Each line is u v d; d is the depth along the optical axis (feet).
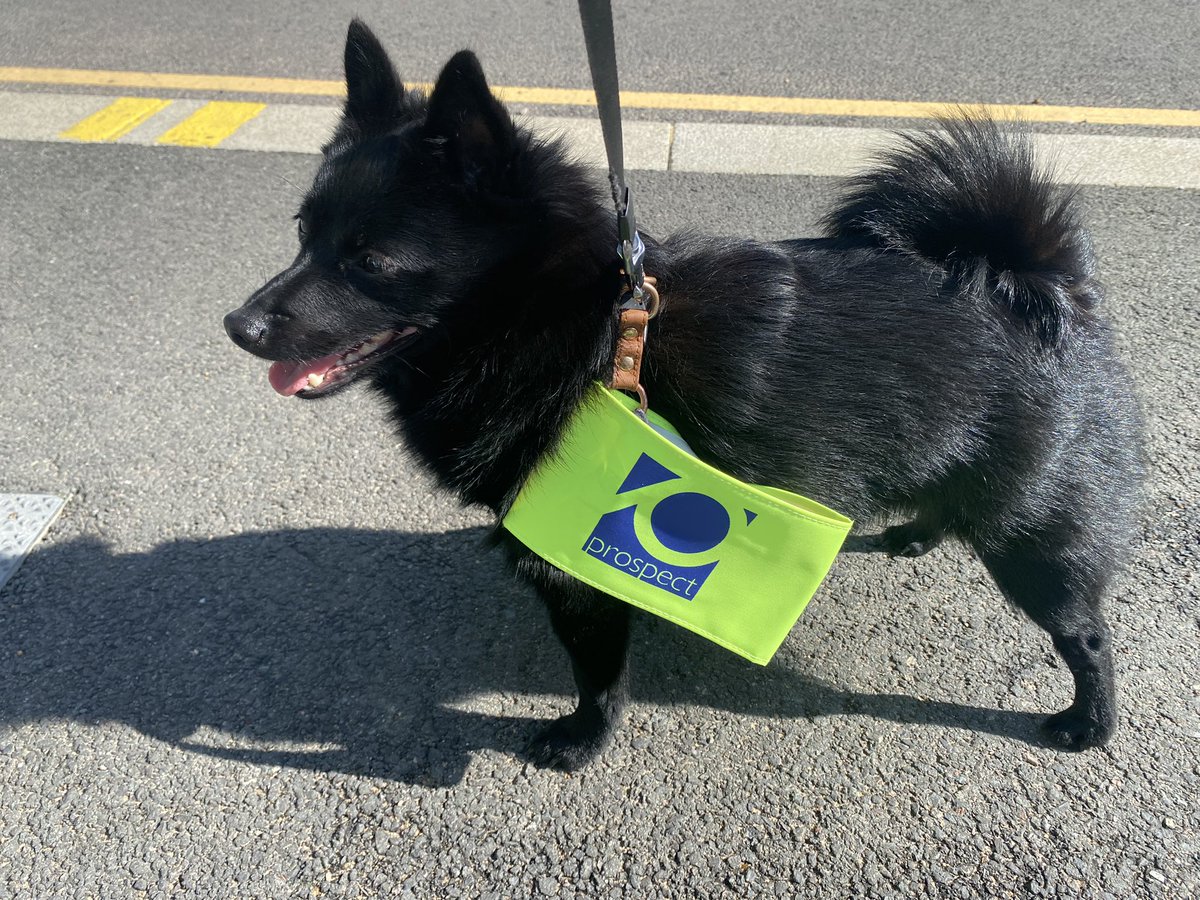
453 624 2.20
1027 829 1.76
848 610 2.22
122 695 2.05
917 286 1.66
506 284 1.55
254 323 1.53
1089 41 4.81
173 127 4.37
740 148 4.00
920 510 1.85
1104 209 3.48
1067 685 2.03
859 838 1.76
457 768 1.90
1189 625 2.10
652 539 1.59
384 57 1.73
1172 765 1.85
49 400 2.84
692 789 1.85
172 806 1.84
